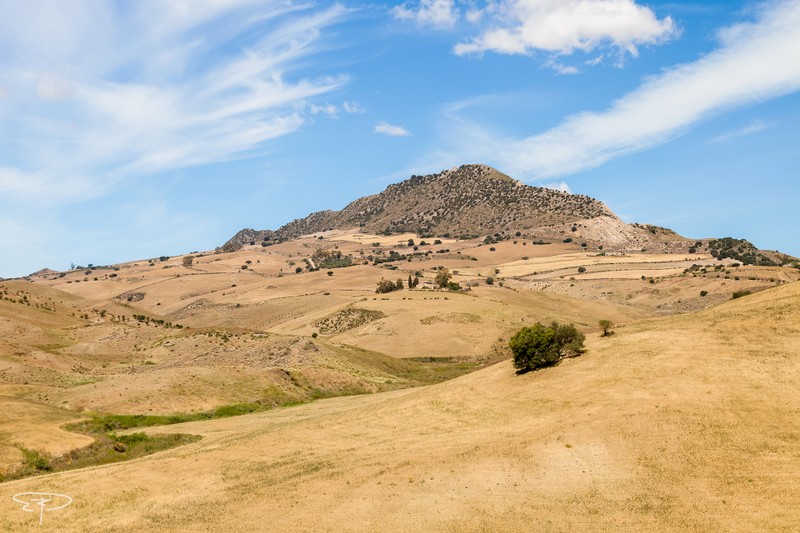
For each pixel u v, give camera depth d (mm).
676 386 47688
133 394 74375
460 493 38719
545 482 38875
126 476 44531
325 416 62594
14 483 43188
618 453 40562
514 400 54062
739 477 36500
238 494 41094
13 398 68750
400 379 105688
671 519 33844
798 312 56125
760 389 44875
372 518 36625
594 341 62969
